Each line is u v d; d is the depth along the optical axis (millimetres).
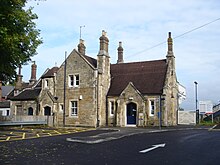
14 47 16438
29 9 18766
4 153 12969
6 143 16516
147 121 31984
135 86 33781
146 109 32125
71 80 35406
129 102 32375
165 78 33094
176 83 36625
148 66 35969
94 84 33375
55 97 35750
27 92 39375
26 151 13617
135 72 36000
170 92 33844
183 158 11641
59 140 18172
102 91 34250
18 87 44969
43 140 18156
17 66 19594
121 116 32562
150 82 33469
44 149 14305
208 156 12016
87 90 33781
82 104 33969
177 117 36375
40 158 11820
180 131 24969
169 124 32625
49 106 35250
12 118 30344
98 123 33000
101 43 35188
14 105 38625
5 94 61062
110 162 10945
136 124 31891
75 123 34062
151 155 12438
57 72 36312
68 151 13688
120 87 34875
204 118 40969
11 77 21359
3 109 46844
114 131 25391
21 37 17500
